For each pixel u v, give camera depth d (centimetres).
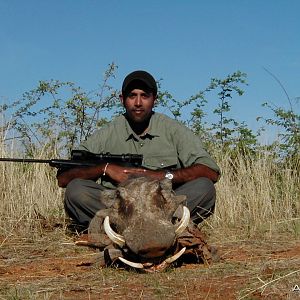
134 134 324
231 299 199
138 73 314
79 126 451
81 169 317
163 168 319
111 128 329
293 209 383
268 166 405
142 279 227
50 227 355
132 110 315
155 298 202
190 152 317
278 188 393
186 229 254
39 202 375
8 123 411
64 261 279
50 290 217
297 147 428
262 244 308
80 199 316
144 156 322
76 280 231
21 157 397
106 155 315
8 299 206
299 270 222
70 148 432
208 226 346
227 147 435
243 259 267
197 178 310
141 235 224
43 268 262
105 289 216
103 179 321
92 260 264
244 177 389
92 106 455
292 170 410
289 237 327
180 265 251
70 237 332
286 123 442
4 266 271
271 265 242
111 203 254
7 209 367
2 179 379
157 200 239
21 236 333
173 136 323
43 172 388
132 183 245
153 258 235
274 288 206
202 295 204
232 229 348
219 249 298
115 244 251
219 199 365
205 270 238
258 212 363
